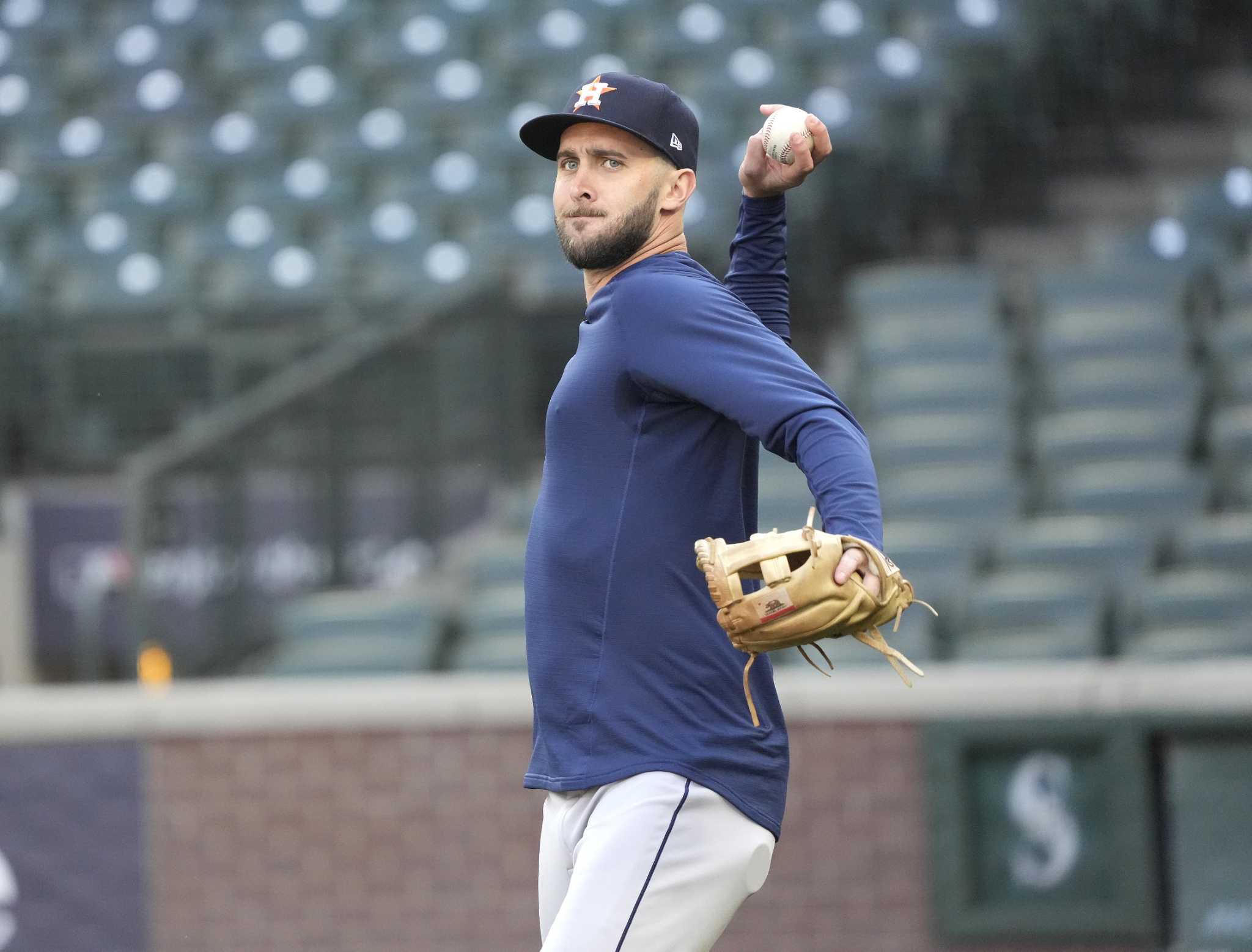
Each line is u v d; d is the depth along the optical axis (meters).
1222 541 25.08
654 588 7.60
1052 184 38.09
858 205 34.94
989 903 17.89
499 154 37.34
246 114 41.00
